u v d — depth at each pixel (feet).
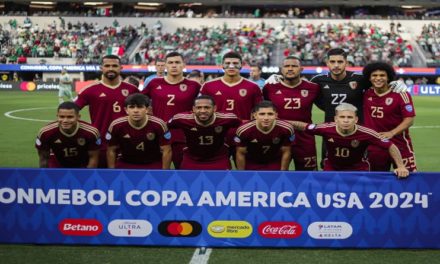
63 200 17.10
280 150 20.31
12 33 142.20
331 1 153.79
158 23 146.92
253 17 146.92
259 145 19.95
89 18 147.84
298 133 22.63
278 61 127.65
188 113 20.21
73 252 16.55
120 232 17.11
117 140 19.56
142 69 120.06
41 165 19.86
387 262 15.81
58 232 17.19
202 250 16.80
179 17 147.13
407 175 16.79
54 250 16.74
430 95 111.34
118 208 17.06
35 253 16.43
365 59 123.03
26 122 55.16
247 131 19.65
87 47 134.21
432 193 16.89
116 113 22.63
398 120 21.06
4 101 84.43
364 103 21.61
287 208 16.94
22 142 41.09
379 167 21.59
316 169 23.31
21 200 17.12
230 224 17.02
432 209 16.96
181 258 16.02
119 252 16.58
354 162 19.39
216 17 146.61
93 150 19.63
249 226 17.02
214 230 17.04
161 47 132.67
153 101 23.52
